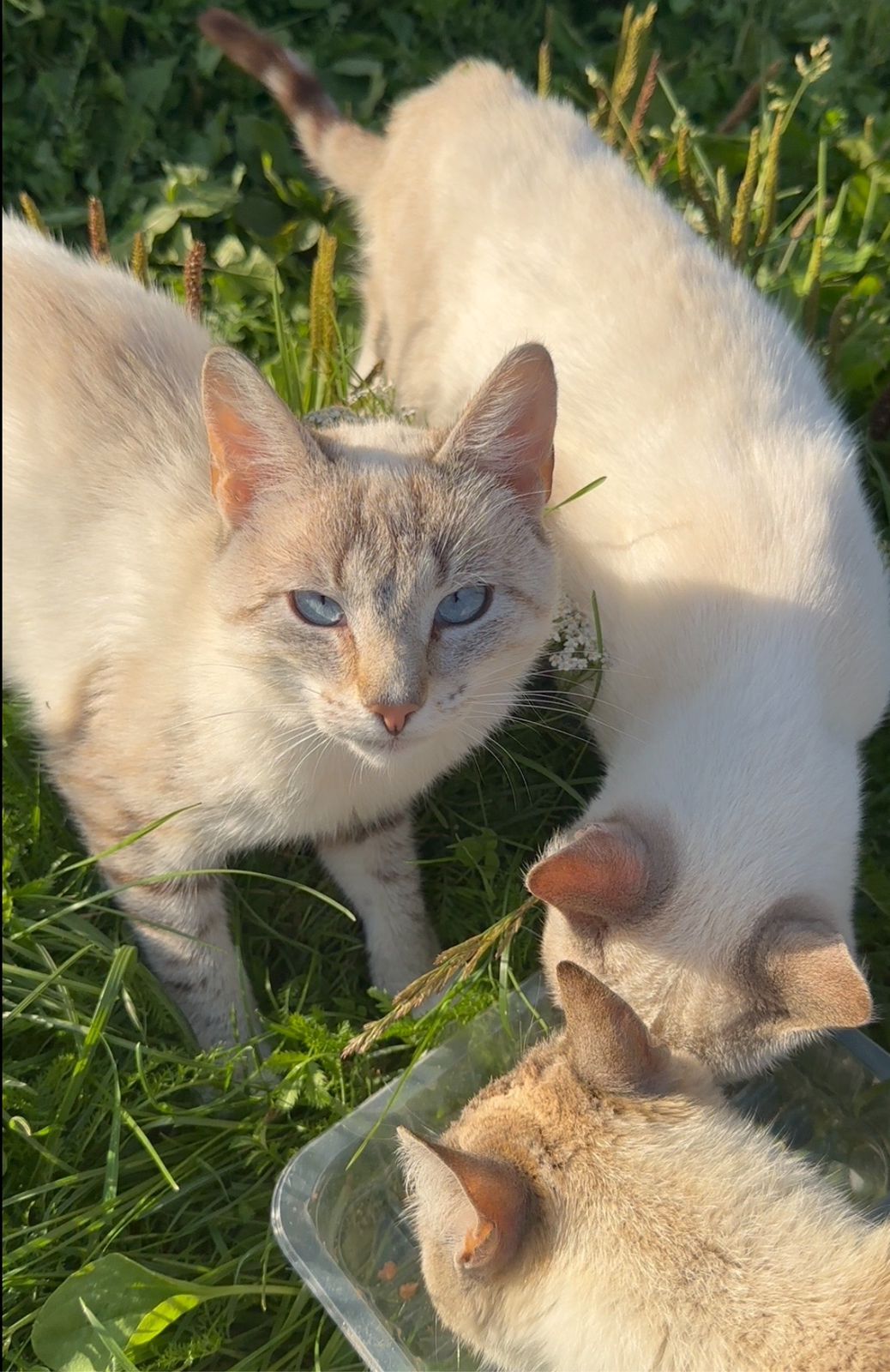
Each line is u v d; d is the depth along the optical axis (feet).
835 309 2.25
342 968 1.91
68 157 2.50
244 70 2.57
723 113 2.72
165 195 2.47
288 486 1.55
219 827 1.72
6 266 1.82
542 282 2.01
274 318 2.33
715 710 1.72
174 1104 1.78
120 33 2.59
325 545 1.52
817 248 2.24
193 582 1.65
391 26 2.73
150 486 1.72
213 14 2.33
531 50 2.79
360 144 2.32
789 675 1.73
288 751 1.64
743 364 1.93
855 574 1.83
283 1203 1.59
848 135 2.65
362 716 1.53
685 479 1.86
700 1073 1.52
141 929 1.78
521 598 1.62
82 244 2.48
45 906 1.83
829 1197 1.46
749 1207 1.40
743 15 2.85
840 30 2.84
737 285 2.03
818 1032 1.54
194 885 1.77
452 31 2.75
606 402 1.93
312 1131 1.76
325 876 1.95
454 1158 1.34
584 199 2.05
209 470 1.70
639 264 1.99
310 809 1.72
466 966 1.73
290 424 1.52
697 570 1.81
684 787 1.67
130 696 1.69
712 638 1.77
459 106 2.17
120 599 1.70
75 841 1.91
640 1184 1.40
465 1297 1.45
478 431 1.57
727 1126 1.47
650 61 2.65
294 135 2.57
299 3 2.70
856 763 1.79
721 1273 1.36
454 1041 1.74
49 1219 1.67
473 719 1.69
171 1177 1.65
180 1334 1.63
